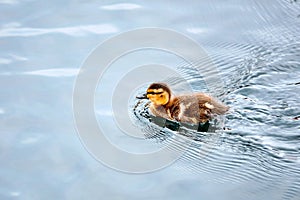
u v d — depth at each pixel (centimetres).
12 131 926
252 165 855
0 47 1120
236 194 802
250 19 1238
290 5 1294
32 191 815
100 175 841
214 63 1092
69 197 802
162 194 803
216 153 884
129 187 818
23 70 1065
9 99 995
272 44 1155
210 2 1280
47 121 948
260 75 1055
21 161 870
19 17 1208
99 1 1264
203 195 802
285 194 799
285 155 870
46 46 1125
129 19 1204
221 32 1188
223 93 1006
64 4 1252
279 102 977
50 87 1023
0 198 802
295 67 1078
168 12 1235
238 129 924
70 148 895
